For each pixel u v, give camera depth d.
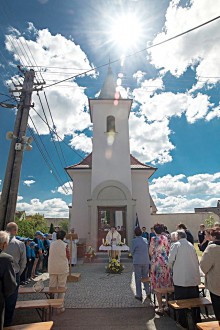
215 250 4.13
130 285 8.34
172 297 6.05
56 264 5.89
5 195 8.15
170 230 25.25
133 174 18.86
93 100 18.59
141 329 4.84
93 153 17.53
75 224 17.34
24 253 5.24
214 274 4.04
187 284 4.97
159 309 5.67
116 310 5.94
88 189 18.19
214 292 3.98
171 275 6.05
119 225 16.14
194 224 25.34
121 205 16.20
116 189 16.53
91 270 11.15
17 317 5.54
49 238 12.89
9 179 8.34
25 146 8.78
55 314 5.66
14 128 9.05
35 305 4.80
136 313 5.73
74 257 12.49
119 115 18.56
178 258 5.19
